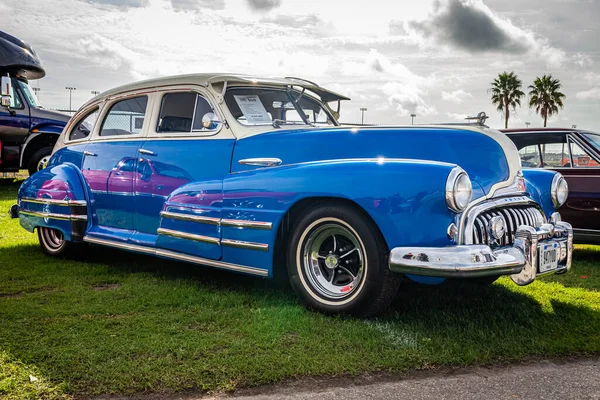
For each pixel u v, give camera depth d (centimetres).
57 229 544
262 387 274
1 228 742
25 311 379
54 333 338
